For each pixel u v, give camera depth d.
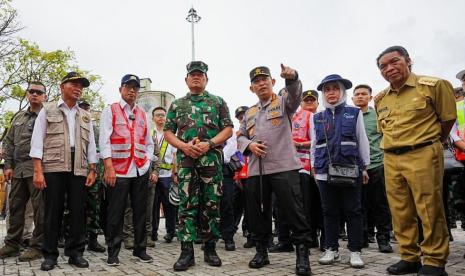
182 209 3.94
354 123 4.04
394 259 4.17
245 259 4.40
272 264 4.00
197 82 4.16
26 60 14.12
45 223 4.02
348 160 3.93
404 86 3.49
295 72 3.62
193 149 3.86
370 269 3.67
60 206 4.10
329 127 4.11
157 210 6.49
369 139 5.04
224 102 4.29
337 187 4.05
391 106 3.59
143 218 4.32
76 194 4.16
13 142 5.04
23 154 4.78
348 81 4.17
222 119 4.18
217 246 5.64
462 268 3.59
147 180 4.41
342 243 5.54
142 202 4.32
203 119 4.07
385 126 3.62
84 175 4.23
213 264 3.92
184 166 3.98
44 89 5.11
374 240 5.55
